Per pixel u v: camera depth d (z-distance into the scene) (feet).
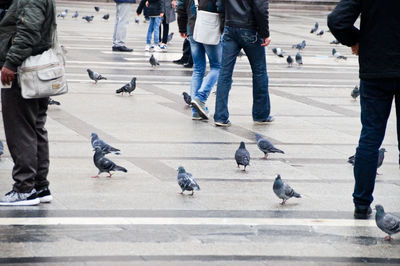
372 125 32.09
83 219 31.22
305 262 27.32
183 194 35.45
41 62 31.53
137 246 28.22
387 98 31.86
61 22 135.44
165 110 57.41
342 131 52.26
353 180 39.22
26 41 30.78
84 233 29.50
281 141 48.37
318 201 35.17
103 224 30.66
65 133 47.67
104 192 35.24
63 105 57.26
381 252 28.71
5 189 35.01
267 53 102.78
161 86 69.00
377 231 31.17
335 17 31.58
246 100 63.82
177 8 56.85
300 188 37.29
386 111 32.07
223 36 51.67
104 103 58.90
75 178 37.47
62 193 34.88
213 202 34.35
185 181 34.73
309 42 122.31
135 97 62.39
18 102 31.91
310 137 49.88
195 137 48.39
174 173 39.24
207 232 30.17
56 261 26.48
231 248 28.43
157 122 52.65
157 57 91.56
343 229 31.27
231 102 62.49
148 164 40.88
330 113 59.16
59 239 28.71
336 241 29.76
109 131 48.85
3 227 29.94
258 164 42.06
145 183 37.11
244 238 29.63
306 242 29.50
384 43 30.91
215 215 32.45
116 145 44.98
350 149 46.70
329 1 200.85
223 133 50.19
